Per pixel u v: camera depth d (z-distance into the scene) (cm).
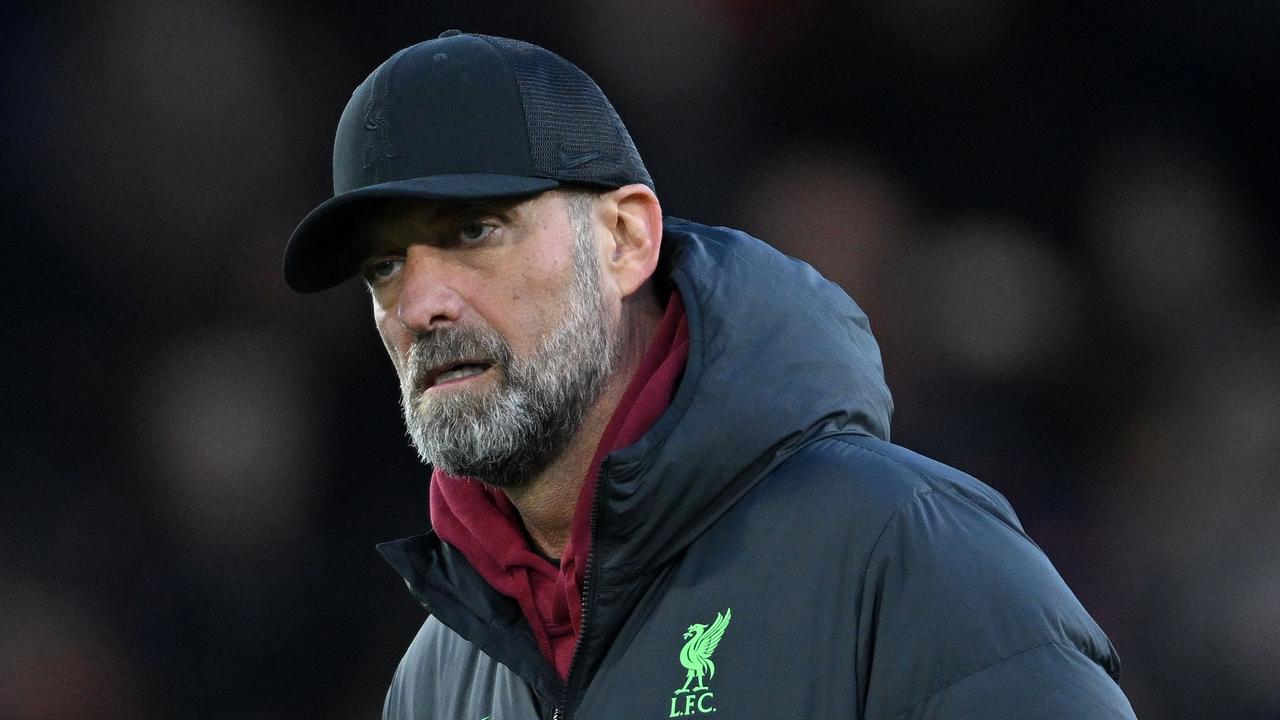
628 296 615
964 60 2020
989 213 2012
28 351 1811
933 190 2025
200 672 1759
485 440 563
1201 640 1866
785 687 525
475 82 571
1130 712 497
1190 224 1983
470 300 564
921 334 1995
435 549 654
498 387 564
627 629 565
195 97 1869
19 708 1700
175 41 1867
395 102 570
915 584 517
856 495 544
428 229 566
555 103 581
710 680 538
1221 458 1930
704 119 2048
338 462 1842
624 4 2022
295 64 1898
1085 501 1939
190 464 1812
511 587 609
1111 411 1956
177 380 1831
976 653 499
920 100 2030
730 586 548
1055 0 1995
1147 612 1889
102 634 1748
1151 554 1912
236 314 1859
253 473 1822
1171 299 1975
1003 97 2019
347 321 1858
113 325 1831
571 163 577
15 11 1839
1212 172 1986
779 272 600
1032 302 1978
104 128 1852
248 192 1878
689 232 630
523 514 613
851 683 520
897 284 2011
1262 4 1961
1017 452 1956
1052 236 1998
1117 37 1991
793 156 2047
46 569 1758
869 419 598
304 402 1845
